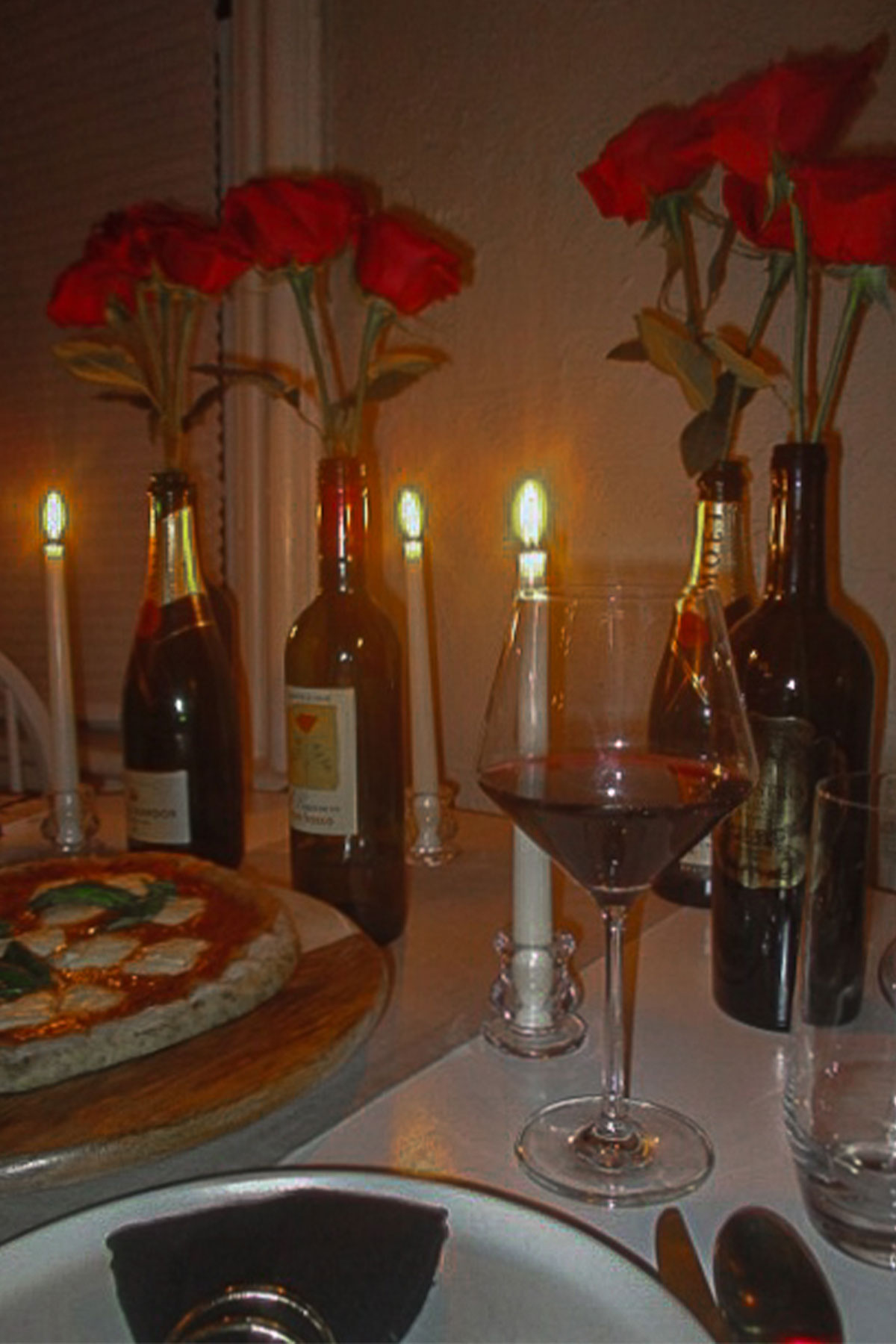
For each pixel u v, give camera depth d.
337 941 0.69
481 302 1.17
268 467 1.31
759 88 0.65
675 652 0.54
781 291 0.84
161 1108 0.49
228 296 1.34
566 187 1.11
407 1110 0.57
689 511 1.07
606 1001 0.54
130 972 0.61
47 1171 0.46
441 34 1.17
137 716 0.88
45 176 1.60
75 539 1.66
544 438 1.15
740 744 0.53
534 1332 0.36
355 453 0.88
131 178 1.51
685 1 1.02
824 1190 0.44
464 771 1.24
